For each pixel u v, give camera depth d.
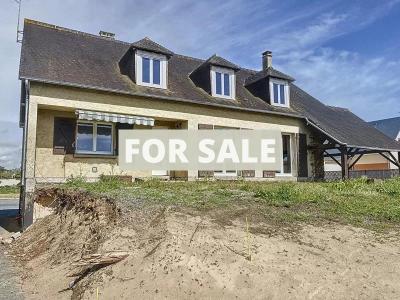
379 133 30.58
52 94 17.50
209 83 23.42
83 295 6.56
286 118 25.38
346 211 10.85
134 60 20.75
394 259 7.40
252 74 30.66
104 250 7.77
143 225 8.55
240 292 6.17
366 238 8.52
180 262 6.77
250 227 8.74
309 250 7.64
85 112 18.16
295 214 10.10
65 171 18.64
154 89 20.91
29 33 20.98
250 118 23.83
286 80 26.70
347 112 33.91
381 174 31.30
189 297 6.09
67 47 21.34
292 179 24.98
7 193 41.50
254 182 19.23
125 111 19.48
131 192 11.96
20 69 17.02
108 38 24.70
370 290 6.27
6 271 9.38
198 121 21.83
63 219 12.06
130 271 6.84
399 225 9.73
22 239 13.10
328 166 40.09
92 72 19.81
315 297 6.05
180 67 25.62
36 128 17.22
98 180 18.00
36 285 8.02
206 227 8.34
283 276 6.55
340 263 7.18
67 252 9.41
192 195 11.93
